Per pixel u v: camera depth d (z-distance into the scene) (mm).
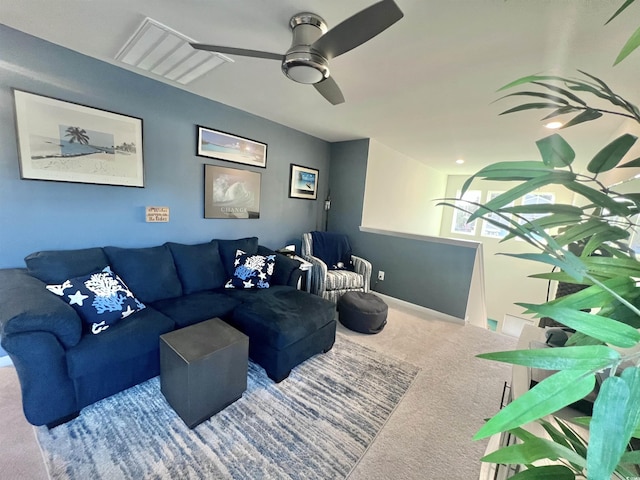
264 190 3512
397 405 1822
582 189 447
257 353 2072
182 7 1448
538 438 461
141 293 2160
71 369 1458
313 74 1533
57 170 1955
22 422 1477
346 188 4293
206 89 2543
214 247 2855
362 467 1378
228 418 1620
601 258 460
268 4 1393
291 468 1345
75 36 1766
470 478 1355
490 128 3051
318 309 2277
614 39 1448
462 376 2189
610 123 2588
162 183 2547
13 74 1738
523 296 6215
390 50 1686
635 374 327
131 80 2238
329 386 1965
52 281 1779
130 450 1374
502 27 1427
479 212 476
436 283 3506
